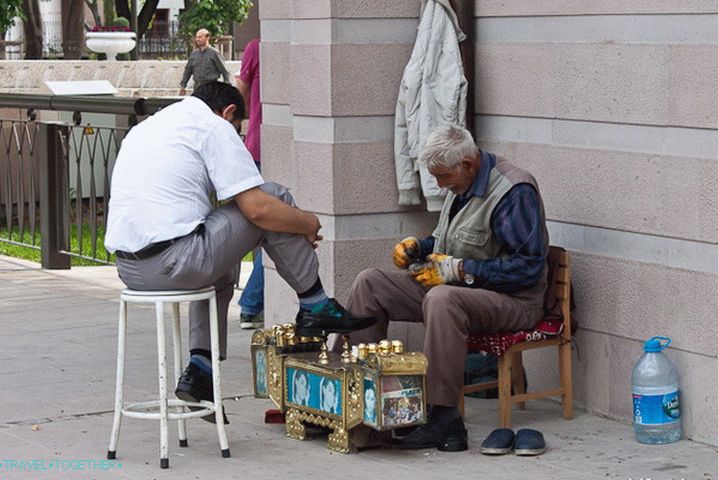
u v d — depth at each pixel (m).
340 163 8.55
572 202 7.95
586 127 7.83
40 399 8.45
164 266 6.91
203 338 7.34
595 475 6.69
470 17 8.57
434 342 7.13
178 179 6.98
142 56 38.12
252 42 11.09
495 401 8.34
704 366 7.16
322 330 7.32
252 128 11.12
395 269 8.78
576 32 7.85
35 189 14.49
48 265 13.90
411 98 8.48
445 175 7.49
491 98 8.52
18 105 13.71
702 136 7.08
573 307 7.88
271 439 7.52
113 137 13.18
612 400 7.78
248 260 14.80
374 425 6.87
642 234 7.50
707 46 6.98
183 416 6.98
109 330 10.70
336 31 8.47
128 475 6.79
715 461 6.90
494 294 7.33
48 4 37.84
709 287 7.08
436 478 6.67
